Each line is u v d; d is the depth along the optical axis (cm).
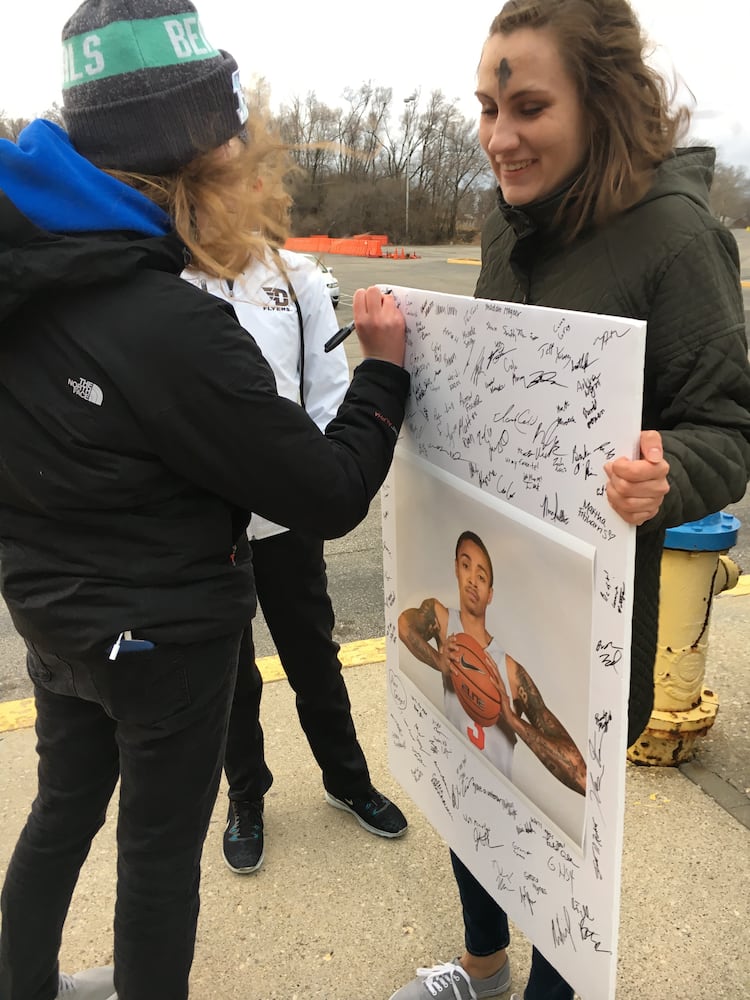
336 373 189
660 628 223
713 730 250
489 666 133
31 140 105
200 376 106
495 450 119
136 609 116
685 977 170
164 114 111
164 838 131
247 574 132
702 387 109
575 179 117
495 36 114
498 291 143
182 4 112
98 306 107
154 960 135
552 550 109
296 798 231
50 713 138
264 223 127
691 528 212
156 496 115
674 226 109
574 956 124
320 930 187
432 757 162
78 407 109
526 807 130
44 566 120
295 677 202
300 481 114
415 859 207
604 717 106
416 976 172
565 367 100
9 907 146
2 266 99
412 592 156
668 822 212
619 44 106
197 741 128
